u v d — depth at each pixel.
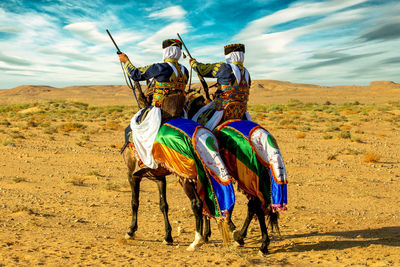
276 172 5.36
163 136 5.66
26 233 6.98
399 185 12.44
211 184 5.41
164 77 5.84
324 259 5.52
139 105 6.45
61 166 15.07
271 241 6.86
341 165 15.79
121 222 8.34
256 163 5.49
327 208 9.73
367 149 19.91
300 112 45.06
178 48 6.00
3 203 9.59
